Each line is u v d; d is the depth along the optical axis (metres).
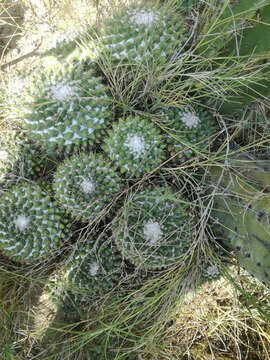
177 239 0.38
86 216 0.38
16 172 0.42
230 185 0.38
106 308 0.43
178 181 0.42
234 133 0.43
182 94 0.42
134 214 0.37
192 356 0.49
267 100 0.45
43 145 0.38
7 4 0.53
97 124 0.36
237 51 0.38
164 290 0.42
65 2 0.50
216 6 0.43
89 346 0.47
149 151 0.36
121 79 0.39
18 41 0.55
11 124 0.44
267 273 0.31
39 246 0.37
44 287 0.46
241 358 0.50
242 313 0.49
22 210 0.36
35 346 0.48
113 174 0.36
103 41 0.37
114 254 0.42
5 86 0.44
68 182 0.36
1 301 0.46
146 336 0.47
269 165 0.37
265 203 0.32
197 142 0.40
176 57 0.39
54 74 0.35
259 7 0.36
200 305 0.49
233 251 0.42
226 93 0.42
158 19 0.36
